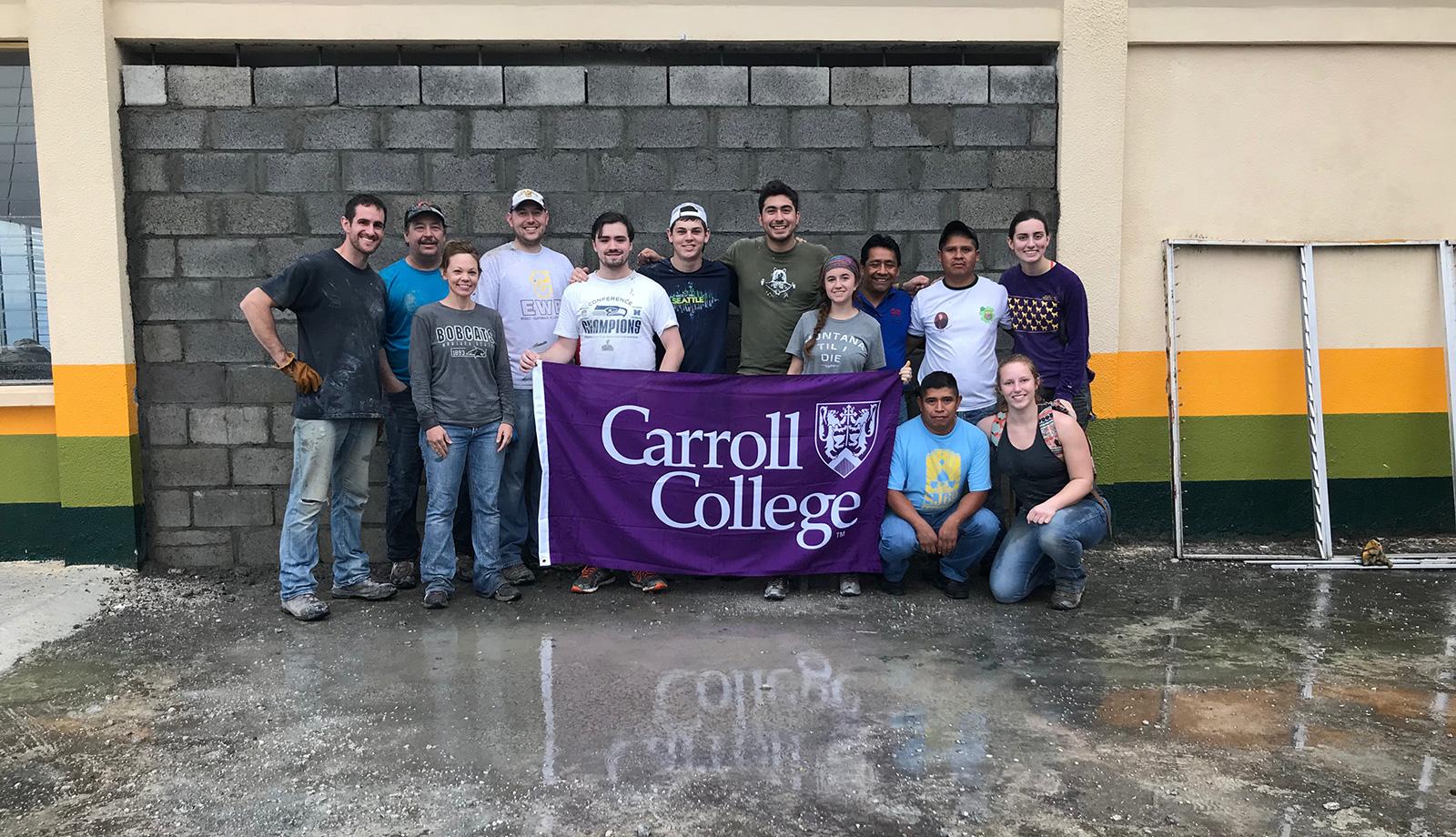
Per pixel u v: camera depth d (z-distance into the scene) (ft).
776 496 16.48
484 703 12.00
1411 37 18.72
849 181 18.34
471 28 17.65
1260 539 19.54
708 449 16.43
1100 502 15.40
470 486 15.99
